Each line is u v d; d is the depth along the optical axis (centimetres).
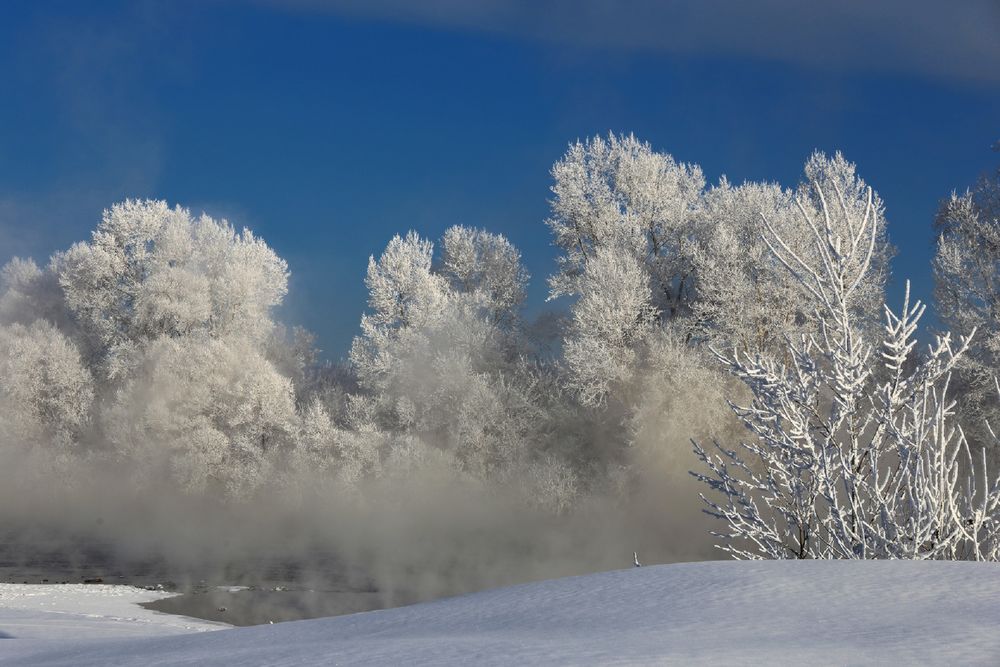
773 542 899
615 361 3825
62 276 5191
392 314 4688
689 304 4075
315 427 4384
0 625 1277
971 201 3528
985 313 3331
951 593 512
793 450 873
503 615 585
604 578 679
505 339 4550
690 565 691
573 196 4291
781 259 898
